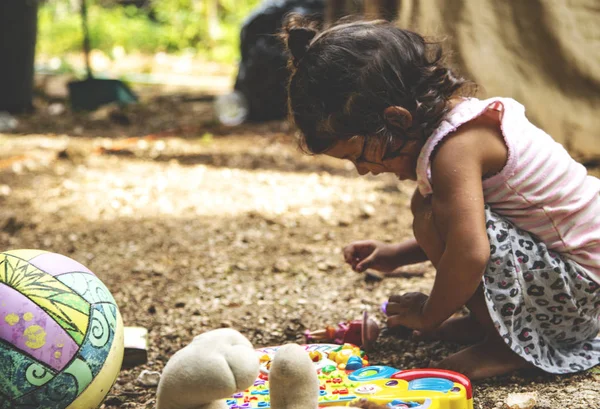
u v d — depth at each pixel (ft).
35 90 31.81
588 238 7.06
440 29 16.12
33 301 5.90
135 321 9.57
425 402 5.87
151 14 54.24
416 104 6.76
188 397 4.81
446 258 6.66
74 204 15.60
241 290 10.55
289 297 10.15
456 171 6.66
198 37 50.57
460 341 8.25
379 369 6.68
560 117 15.66
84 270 6.41
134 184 17.16
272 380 4.95
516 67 15.88
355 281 10.71
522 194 6.95
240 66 24.75
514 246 6.88
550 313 7.11
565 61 15.53
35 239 13.35
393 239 12.90
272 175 17.92
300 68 6.95
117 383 7.78
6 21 26.27
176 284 10.94
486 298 6.82
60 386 5.84
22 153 20.29
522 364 7.22
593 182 7.35
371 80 6.69
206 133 22.81
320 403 5.90
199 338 5.02
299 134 7.31
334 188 16.63
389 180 17.24
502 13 15.92
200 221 14.30
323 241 12.90
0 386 5.73
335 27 7.07
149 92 32.37
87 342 5.99
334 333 8.34
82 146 21.09
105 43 48.19
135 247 12.82
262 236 13.28
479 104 6.90
